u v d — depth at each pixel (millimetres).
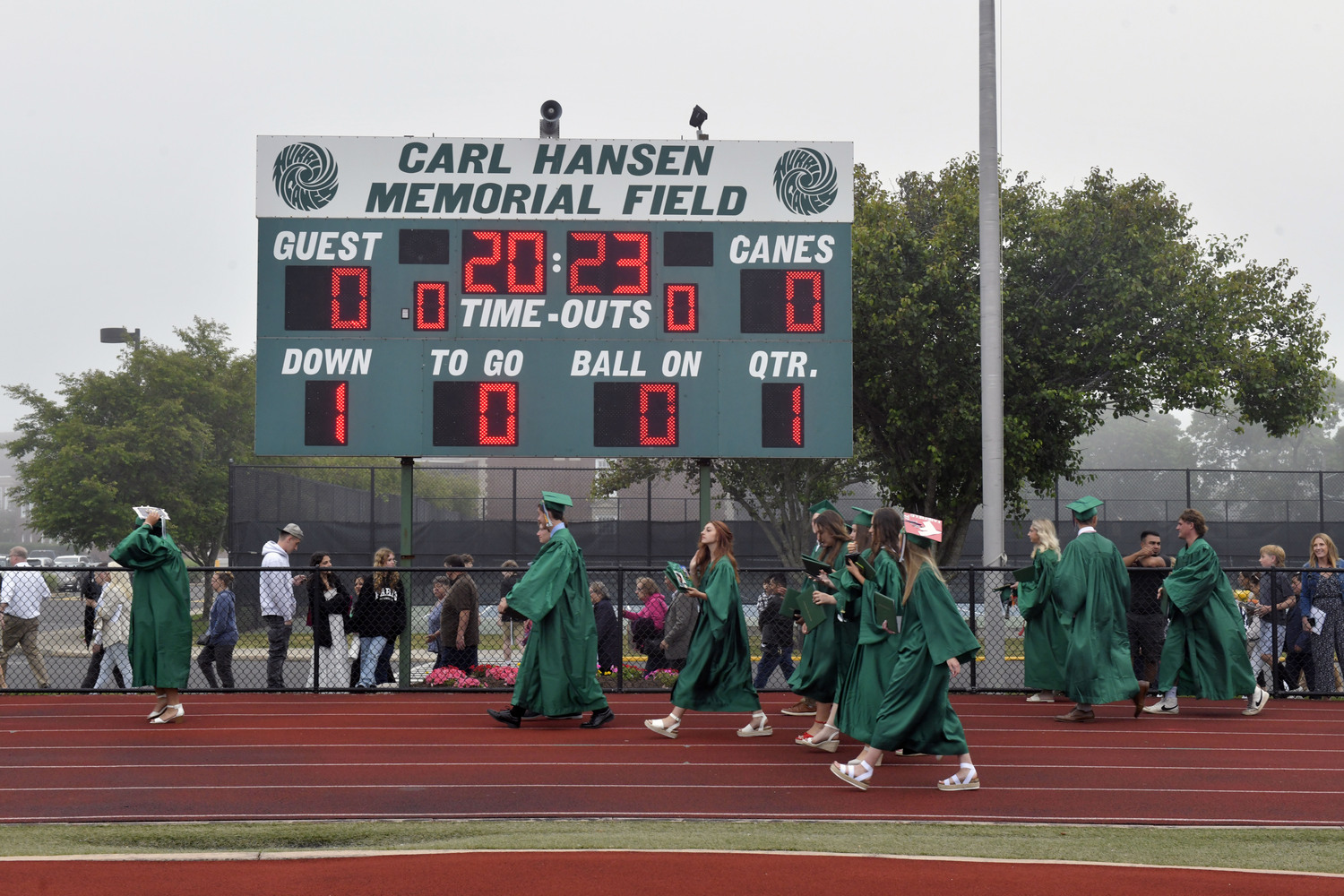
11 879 5660
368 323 14500
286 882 5613
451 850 6211
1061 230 22906
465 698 13125
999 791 8180
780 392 14750
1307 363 24156
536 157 14797
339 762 9117
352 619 13469
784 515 26016
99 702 12836
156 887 5527
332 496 27188
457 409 14500
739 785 8281
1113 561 11414
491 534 25016
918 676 7898
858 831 6867
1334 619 13125
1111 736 10688
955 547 24188
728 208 14883
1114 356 22750
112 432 34844
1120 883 5734
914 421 22984
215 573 13727
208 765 9000
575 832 6781
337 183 14617
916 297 22109
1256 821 7359
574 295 14680
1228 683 11562
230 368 37875
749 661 10297
